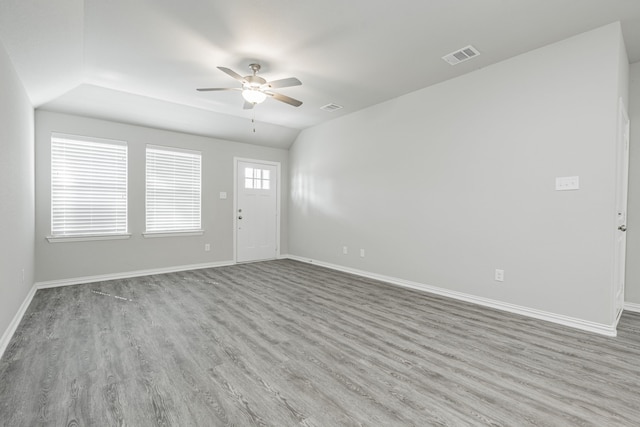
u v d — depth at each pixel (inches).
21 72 112.0
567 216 111.7
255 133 227.0
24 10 80.3
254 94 128.6
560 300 113.4
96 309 126.9
